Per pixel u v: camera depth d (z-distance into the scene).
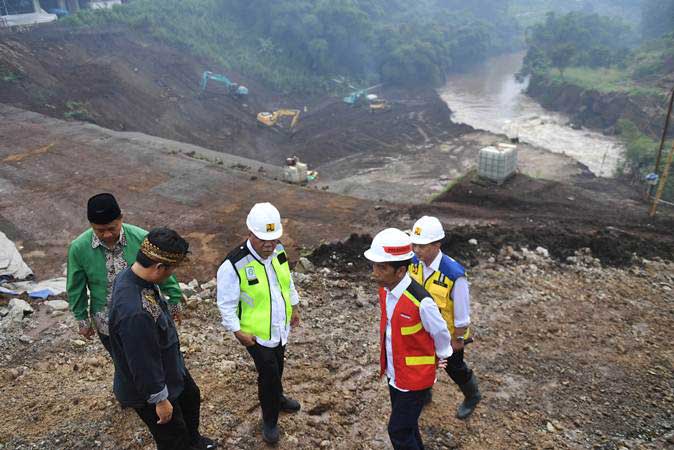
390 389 3.66
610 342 6.16
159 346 2.94
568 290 7.48
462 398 5.05
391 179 30.86
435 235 3.98
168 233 2.85
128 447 3.90
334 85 66.31
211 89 47.50
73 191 13.48
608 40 82.56
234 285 3.68
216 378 4.88
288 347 5.70
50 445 3.89
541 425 4.73
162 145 17.84
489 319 6.57
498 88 73.06
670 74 53.41
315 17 68.25
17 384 4.73
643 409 5.01
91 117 31.72
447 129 44.44
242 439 4.11
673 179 22.66
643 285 7.81
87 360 5.14
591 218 12.57
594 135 45.88
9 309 6.37
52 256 10.64
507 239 9.12
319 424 4.44
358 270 8.27
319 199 12.95
